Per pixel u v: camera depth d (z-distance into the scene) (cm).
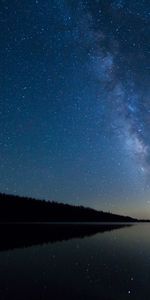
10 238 2781
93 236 3294
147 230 4731
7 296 977
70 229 4591
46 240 2694
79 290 1070
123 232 4112
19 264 1522
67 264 1545
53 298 972
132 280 1223
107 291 1063
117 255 1867
